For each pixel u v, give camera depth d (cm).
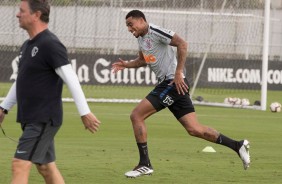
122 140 3800
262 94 6103
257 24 6838
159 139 3888
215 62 6819
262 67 6181
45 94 1809
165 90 2673
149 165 2623
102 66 6494
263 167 2933
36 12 1802
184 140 3859
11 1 6619
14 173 1805
